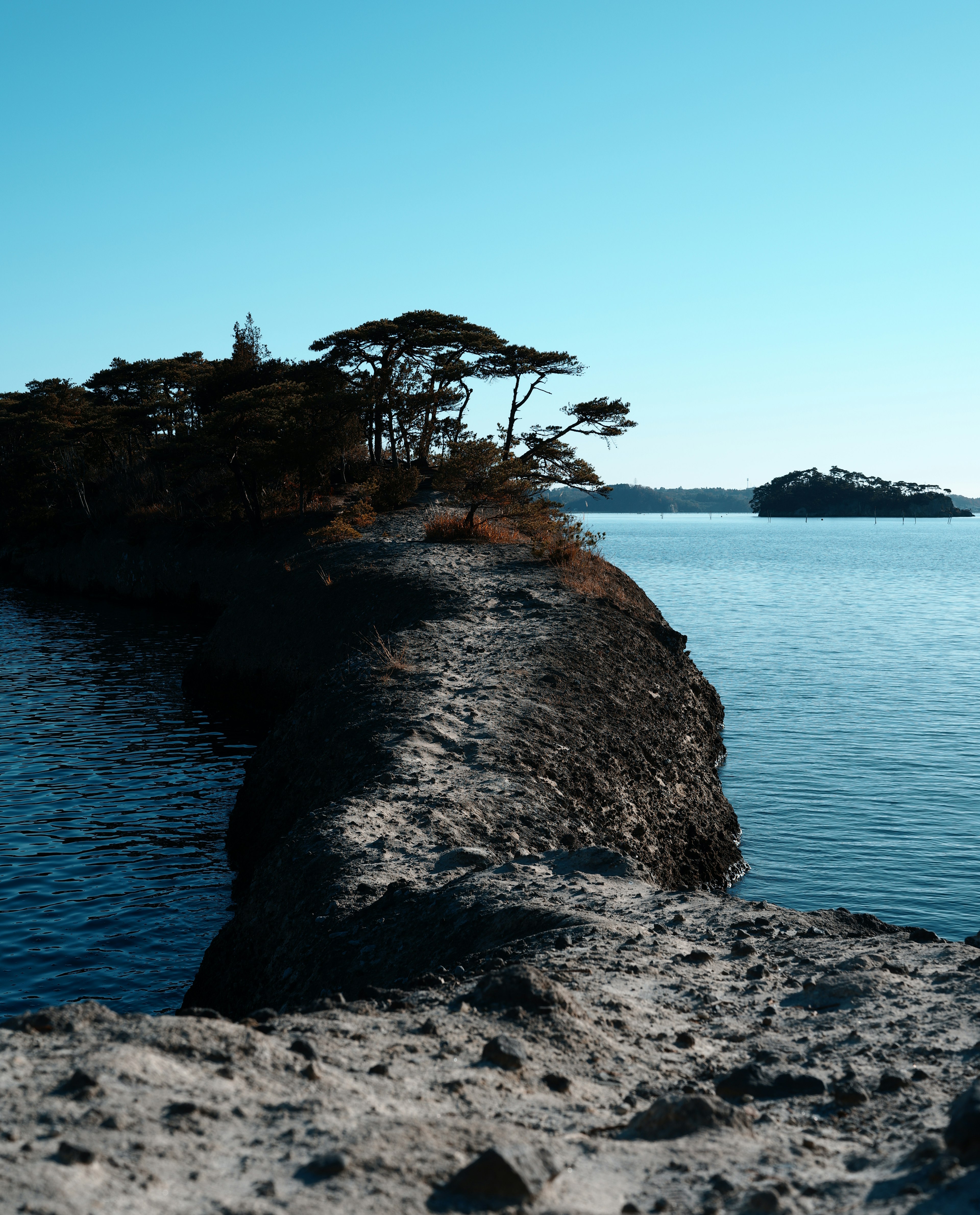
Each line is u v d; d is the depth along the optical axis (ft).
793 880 67.97
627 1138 13.87
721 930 28.25
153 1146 11.73
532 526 163.43
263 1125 12.83
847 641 193.77
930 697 133.08
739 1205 11.32
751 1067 16.72
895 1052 18.03
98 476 312.71
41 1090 13.21
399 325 236.02
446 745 59.41
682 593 307.99
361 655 83.51
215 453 223.51
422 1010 20.30
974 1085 14.74
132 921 54.19
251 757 93.20
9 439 352.69
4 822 72.08
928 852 72.84
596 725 71.41
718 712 110.32
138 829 71.31
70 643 172.86
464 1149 12.46
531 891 32.99
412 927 33.06
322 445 217.97
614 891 33.32
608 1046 18.34
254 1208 10.30
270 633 123.13
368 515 192.03
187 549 238.89
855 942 26.48
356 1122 13.15
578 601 105.70
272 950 38.83
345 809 46.55
